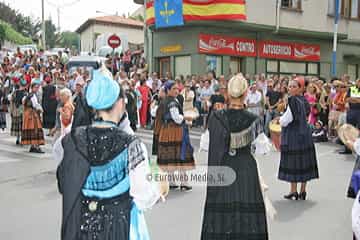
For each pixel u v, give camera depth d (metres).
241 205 4.04
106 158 2.59
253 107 13.75
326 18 22.11
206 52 18.84
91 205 2.58
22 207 6.52
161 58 20.61
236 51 19.72
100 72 2.82
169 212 6.19
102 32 43.31
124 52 23.81
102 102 2.69
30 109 10.85
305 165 6.76
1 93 15.05
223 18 17.97
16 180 8.25
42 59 23.55
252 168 4.11
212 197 4.10
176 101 7.36
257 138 4.13
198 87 15.90
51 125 13.80
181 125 7.39
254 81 15.79
